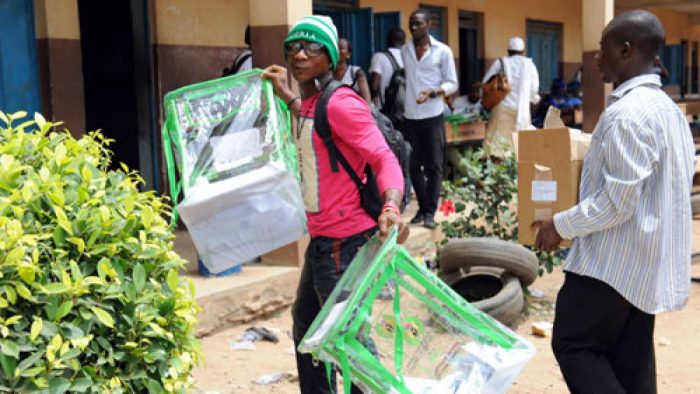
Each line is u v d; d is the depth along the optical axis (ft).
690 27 77.30
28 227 9.12
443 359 9.52
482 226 22.86
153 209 11.21
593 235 11.06
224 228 11.28
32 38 22.82
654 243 10.73
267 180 11.27
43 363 8.63
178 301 10.22
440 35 41.34
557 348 11.50
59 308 8.79
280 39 20.67
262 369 17.02
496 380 9.37
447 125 34.14
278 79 12.40
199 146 11.94
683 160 11.05
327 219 11.68
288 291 20.98
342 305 9.64
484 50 43.98
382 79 29.01
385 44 35.63
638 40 11.09
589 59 33.01
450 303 9.61
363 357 9.19
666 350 18.28
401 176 11.10
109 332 9.39
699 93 81.87
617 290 10.89
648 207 10.78
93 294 9.21
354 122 11.19
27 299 8.72
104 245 9.36
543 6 49.34
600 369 11.18
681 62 74.69
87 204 9.68
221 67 28.76
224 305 19.25
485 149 24.38
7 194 9.48
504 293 19.47
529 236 13.28
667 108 10.91
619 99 11.01
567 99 42.42
